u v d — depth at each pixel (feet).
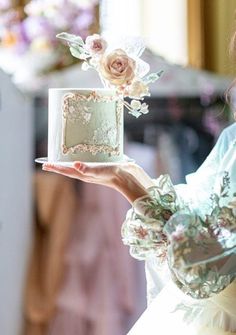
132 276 10.87
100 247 10.83
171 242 5.44
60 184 10.78
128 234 5.81
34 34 11.14
